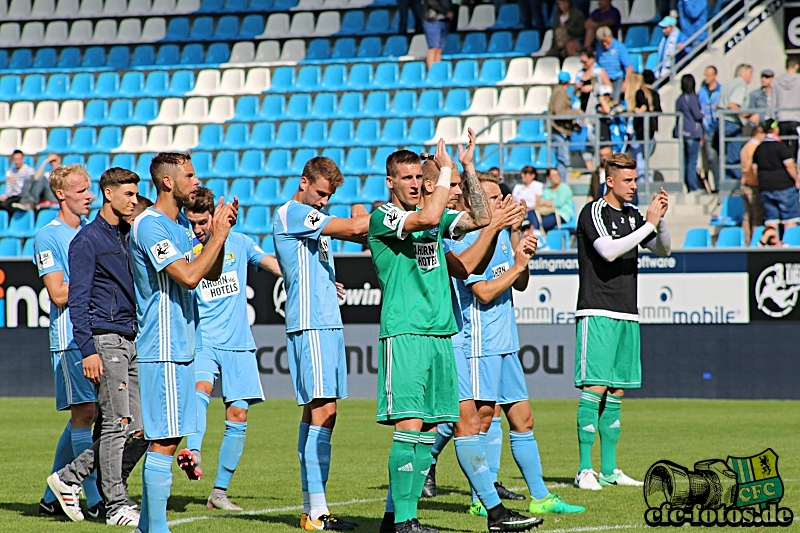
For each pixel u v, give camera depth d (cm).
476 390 1695
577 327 1991
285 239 1633
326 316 1620
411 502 1428
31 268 3822
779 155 3844
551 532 1470
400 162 1443
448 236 1484
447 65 5688
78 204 1770
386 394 1414
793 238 3850
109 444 1602
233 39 6244
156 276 1401
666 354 3500
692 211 4206
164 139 5806
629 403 3416
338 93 5744
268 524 1577
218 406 3697
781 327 3397
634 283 1997
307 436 1639
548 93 5434
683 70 4878
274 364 3747
